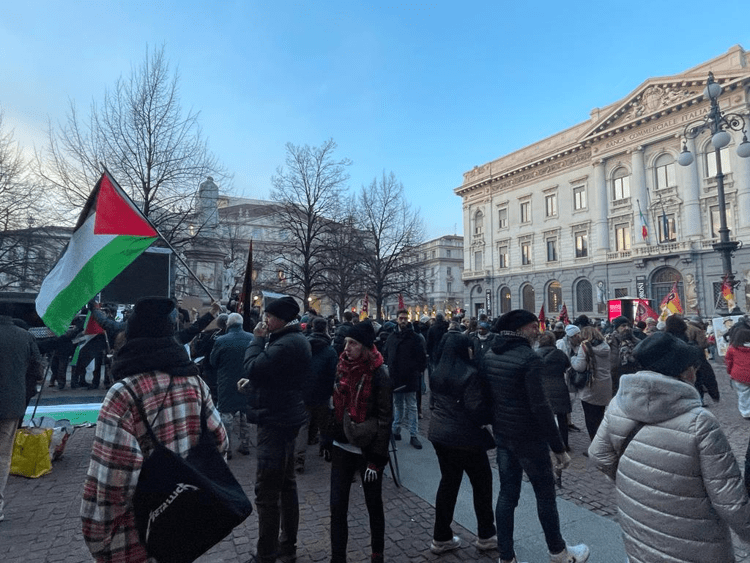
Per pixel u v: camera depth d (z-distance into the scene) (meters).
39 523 4.04
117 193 4.51
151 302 2.04
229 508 1.75
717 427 1.88
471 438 3.34
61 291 4.22
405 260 28.44
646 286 33.12
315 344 5.46
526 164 42.50
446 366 3.44
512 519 3.15
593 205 37.28
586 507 4.40
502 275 45.22
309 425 6.29
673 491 1.92
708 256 29.89
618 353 6.66
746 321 7.95
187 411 2.01
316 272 23.91
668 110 31.69
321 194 24.11
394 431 6.99
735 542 3.64
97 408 8.26
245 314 5.27
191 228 19.23
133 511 1.71
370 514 3.16
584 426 7.96
